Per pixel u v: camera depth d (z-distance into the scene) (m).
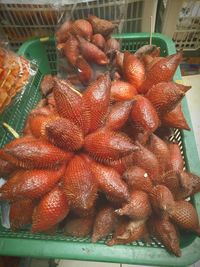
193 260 0.26
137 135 0.28
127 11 0.48
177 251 0.26
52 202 0.23
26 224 0.29
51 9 0.45
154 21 0.50
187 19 0.50
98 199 0.27
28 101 0.46
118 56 0.38
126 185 0.24
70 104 0.23
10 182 0.24
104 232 0.27
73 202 0.22
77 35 0.40
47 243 0.28
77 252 0.27
